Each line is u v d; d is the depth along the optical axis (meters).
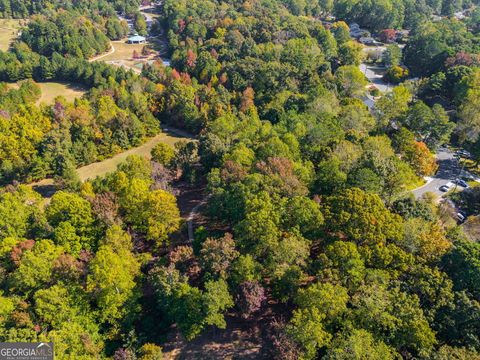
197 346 64.56
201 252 67.75
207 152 102.94
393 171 86.62
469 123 120.88
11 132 116.19
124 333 65.12
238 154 90.44
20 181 115.88
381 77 186.50
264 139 101.31
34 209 85.06
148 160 100.06
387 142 104.50
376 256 64.31
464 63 159.00
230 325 67.00
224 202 78.94
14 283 67.00
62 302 62.59
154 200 77.44
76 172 110.88
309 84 147.38
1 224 77.31
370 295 58.53
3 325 59.91
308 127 104.38
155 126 142.50
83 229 76.75
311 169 88.38
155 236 76.12
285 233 69.12
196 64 177.62
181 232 84.50
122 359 59.06
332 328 58.47
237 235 71.38
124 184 84.62
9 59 199.25
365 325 57.09
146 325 67.12
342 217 68.31
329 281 61.28
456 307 58.31
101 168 122.88
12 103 144.00
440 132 118.00
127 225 82.75
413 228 68.56
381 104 124.94
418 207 78.75
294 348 54.03
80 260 72.75
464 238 73.62
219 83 162.62
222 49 182.25
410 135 110.00
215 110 139.38
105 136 126.56
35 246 72.19
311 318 55.97
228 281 65.62
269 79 151.38
